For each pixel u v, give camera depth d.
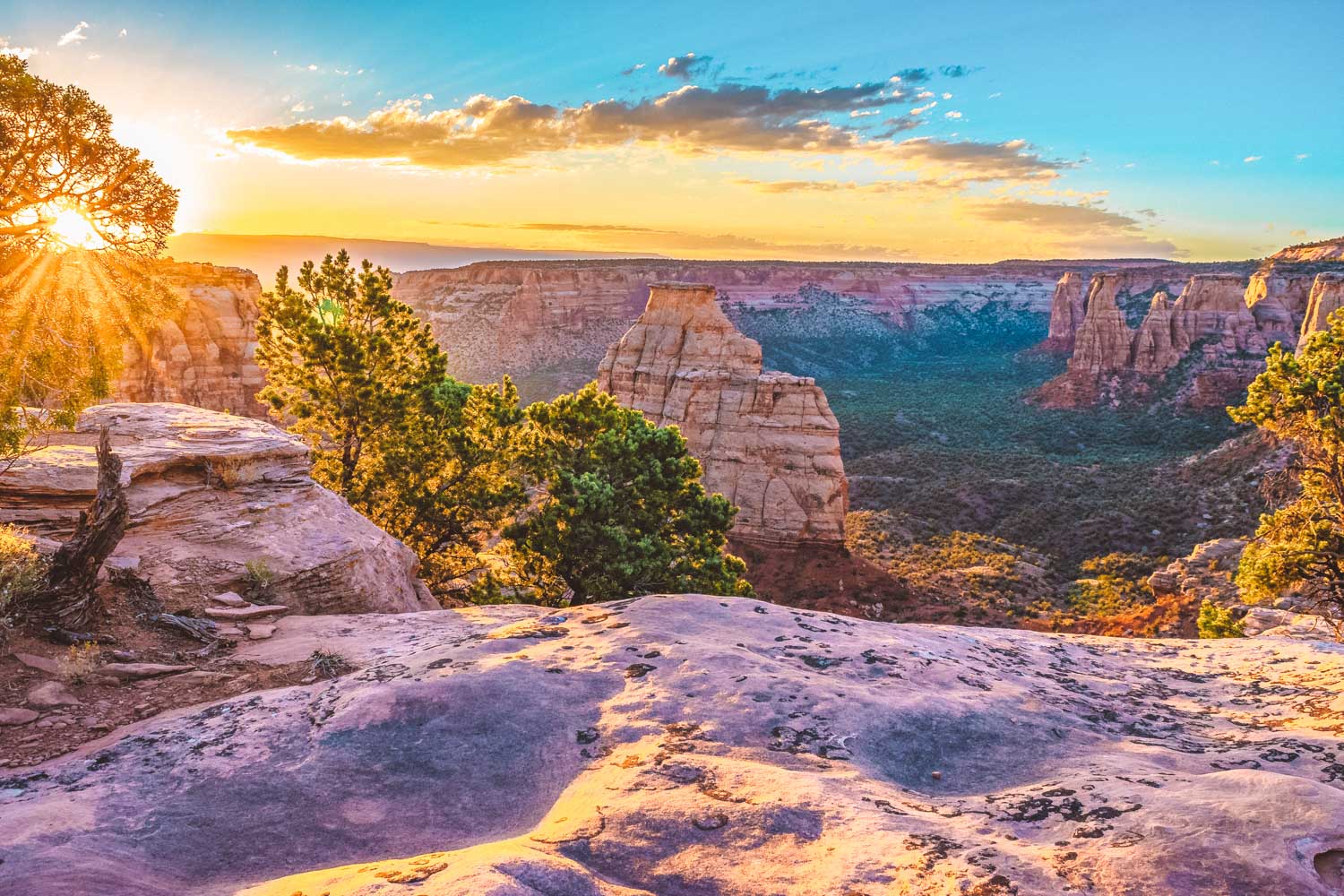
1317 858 3.10
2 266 10.93
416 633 11.35
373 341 26.77
